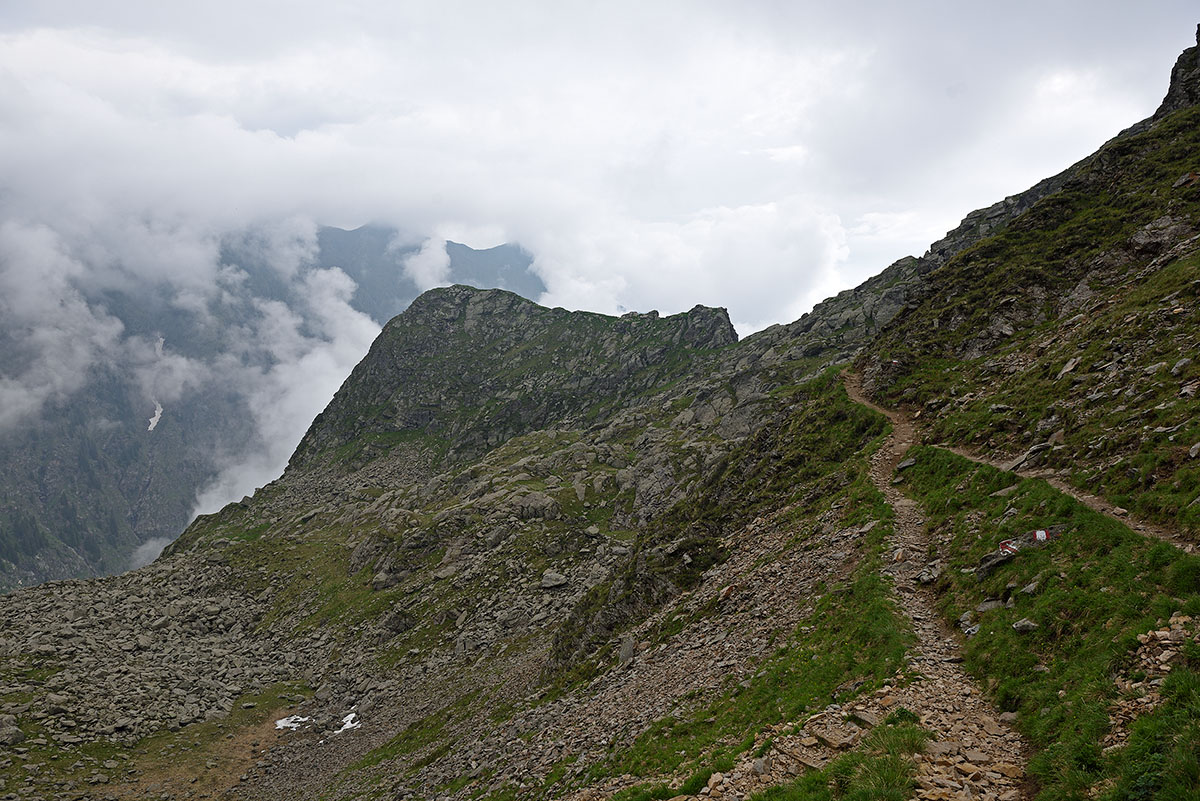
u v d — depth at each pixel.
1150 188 68.06
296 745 90.06
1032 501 31.39
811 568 41.09
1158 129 75.62
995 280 71.75
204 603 151.88
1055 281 66.06
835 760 19.97
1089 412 36.28
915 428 55.84
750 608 42.22
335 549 178.88
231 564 175.62
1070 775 15.48
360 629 128.38
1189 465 25.11
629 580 66.44
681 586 56.19
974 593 28.47
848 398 68.06
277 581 164.00
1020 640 22.98
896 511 41.94
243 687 112.19
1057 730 17.62
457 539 148.50
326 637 130.12
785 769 21.30
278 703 107.19
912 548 36.03
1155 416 30.42
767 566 46.19
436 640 112.44
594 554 123.62
